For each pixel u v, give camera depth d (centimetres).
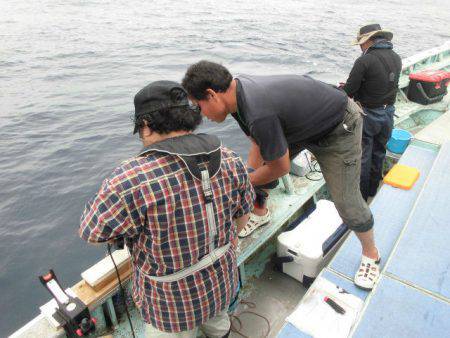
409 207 281
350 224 207
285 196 296
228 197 137
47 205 539
